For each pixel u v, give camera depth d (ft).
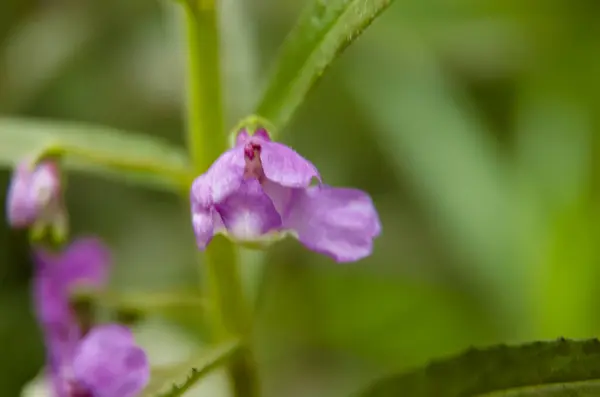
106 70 1.06
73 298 0.61
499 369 0.53
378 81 0.85
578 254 0.69
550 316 0.69
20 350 0.87
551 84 0.76
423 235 0.98
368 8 0.53
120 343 0.55
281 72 0.55
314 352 0.95
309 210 0.53
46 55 1.03
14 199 0.58
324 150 1.04
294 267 0.92
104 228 1.03
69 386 0.60
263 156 0.52
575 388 0.52
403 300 0.82
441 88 0.82
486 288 0.75
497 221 0.73
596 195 0.70
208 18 0.55
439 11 0.84
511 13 0.79
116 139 0.59
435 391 0.53
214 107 0.56
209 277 0.58
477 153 0.76
